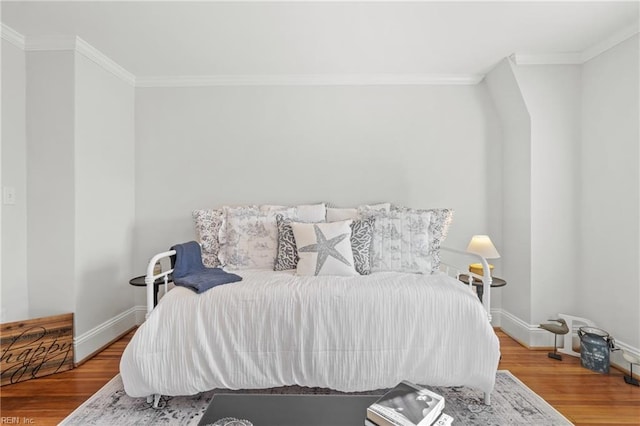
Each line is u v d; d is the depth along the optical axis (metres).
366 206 2.53
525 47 2.28
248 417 1.05
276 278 1.94
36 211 2.17
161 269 2.59
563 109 2.39
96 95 2.37
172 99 2.80
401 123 2.78
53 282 2.16
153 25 2.00
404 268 2.19
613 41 2.11
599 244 2.22
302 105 2.79
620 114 2.07
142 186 2.81
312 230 2.16
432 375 1.62
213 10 1.85
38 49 2.15
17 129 2.11
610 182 2.14
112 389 1.85
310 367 1.62
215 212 2.56
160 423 1.55
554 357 2.23
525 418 1.58
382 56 2.42
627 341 2.03
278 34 2.11
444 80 2.76
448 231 2.79
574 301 2.40
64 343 2.09
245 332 1.62
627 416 1.60
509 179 2.67
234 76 2.75
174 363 1.59
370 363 1.62
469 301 1.65
